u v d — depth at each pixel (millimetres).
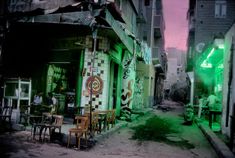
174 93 68938
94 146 9047
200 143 11398
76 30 12984
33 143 8359
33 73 13992
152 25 31094
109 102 15383
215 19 29156
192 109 18422
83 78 13172
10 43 13539
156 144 10492
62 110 14500
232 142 9422
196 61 28266
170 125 17141
